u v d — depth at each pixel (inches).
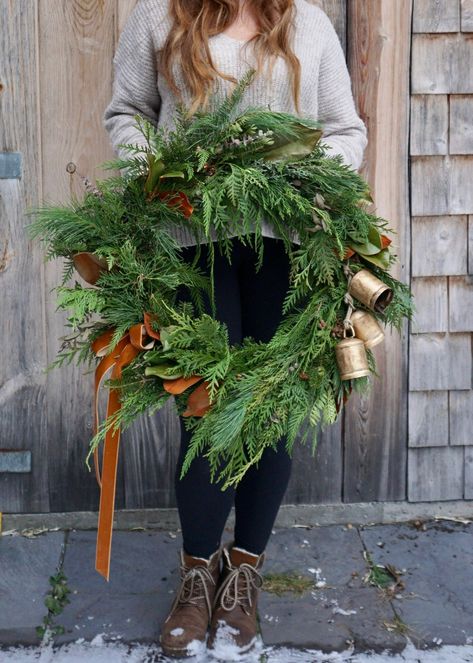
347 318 66.7
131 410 66.2
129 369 67.2
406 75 94.8
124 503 100.5
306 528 100.4
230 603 77.2
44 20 91.9
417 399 101.0
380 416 101.2
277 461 76.0
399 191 96.9
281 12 70.9
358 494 102.3
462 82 95.3
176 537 98.0
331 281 67.6
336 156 69.9
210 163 67.4
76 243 66.9
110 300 66.3
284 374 65.4
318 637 79.7
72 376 98.1
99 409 98.7
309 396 66.7
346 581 89.2
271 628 80.7
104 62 93.0
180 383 64.6
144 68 74.0
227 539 97.3
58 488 99.8
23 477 99.5
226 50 70.1
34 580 88.6
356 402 100.7
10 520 99.4
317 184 68.1
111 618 82.2
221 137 66.2
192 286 70.2
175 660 76.0
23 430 98.6
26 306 96.4
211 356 65.4
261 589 87.1
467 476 103.0
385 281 71.4
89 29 92.4
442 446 102.3
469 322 100.0
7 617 82.1
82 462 99.5
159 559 93.0
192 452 65.4
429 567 92.0
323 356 67.6
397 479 102.4
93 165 94.5
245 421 65.2
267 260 72.8
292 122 65.8
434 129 96.0
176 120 69.6
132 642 78.7
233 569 77.8
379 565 92.3
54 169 94.3
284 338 66.9
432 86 95.1
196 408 65.3
